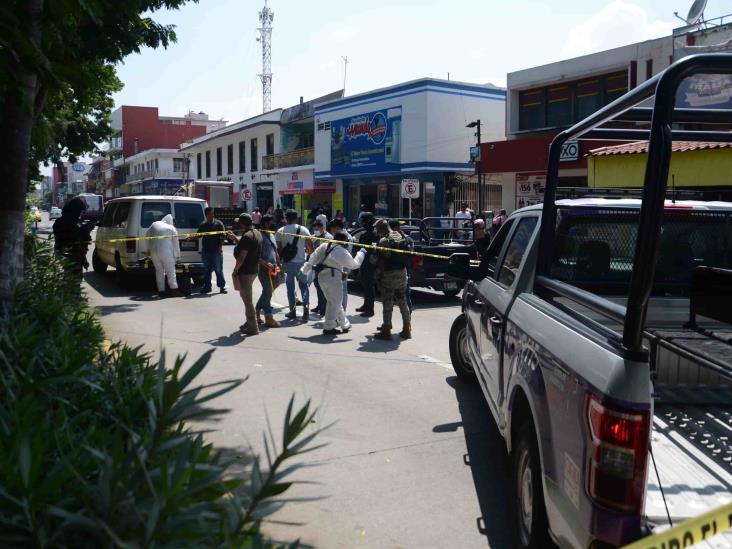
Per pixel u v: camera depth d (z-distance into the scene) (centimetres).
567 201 471
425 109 2812
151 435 213
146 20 1096
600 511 248
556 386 303
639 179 1362
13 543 183
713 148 1238
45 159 1734
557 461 292
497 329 467
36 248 1157
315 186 3625
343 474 483
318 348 899
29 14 423
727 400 368
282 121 3991
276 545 225
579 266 478
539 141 2239
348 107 3281
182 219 1501
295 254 1103
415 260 1298
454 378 745
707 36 1808
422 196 2991
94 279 1709
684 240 480
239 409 629
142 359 439
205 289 1471
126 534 179
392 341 948
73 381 338
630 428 241
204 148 5322
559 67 2328
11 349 394
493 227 2011
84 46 991
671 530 173
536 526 325
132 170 7800
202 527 188
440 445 540
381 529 403
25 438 194
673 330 430
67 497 204
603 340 281
